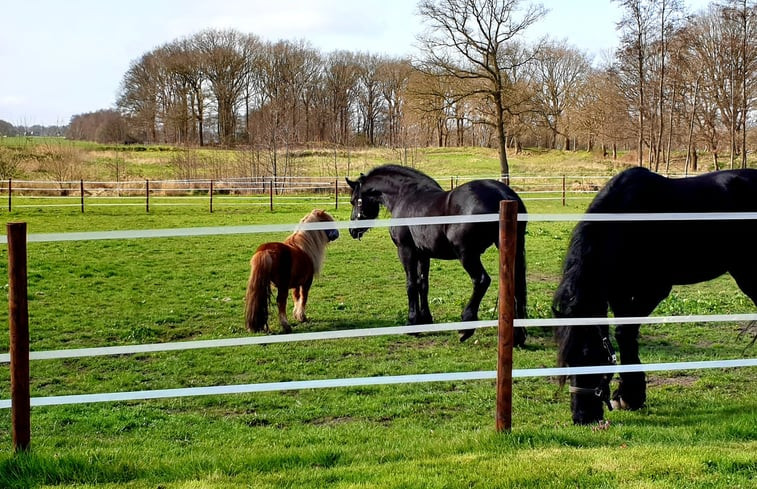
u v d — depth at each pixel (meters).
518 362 7.23
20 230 4.13
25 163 36.47
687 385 6.48
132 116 71.62
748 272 6.13
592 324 4.91
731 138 39.38
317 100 76.38
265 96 74.31
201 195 31.36
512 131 38.06
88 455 4.45
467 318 7.82
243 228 4.88
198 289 11.68
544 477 3.87
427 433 5.11
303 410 5.91
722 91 39.03
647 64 39.97
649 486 3.70
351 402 6.10
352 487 3.80
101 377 6.95
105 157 45.59
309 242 9.21
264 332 8.77
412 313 8.95
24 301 4.20
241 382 6.75
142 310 10.09
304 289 9.41
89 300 10.75
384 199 9.21
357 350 7.85
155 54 72.31
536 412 5.74
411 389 6.45
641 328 8.62
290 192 32.09
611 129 48.78
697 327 8.73
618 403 5.77
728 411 5.41
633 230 5.37
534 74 64.81
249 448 4.78
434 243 8.06
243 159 38.00
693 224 5.60
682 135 44.47
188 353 7.77
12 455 4.26
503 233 4.44
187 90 70.94
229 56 70.31
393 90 73.81
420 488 3.77
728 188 5.89
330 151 53.22
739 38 37.81
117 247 16.31
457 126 73.38
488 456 4.25
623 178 5.64
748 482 3.74
